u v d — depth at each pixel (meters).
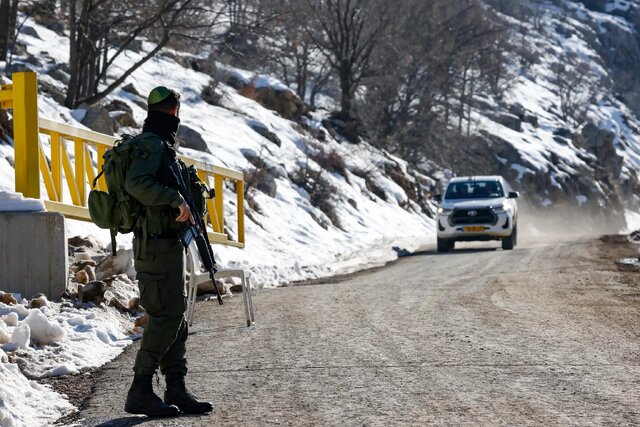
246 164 49.75
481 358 12.29
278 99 73.81
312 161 61.62
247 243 36.50
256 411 9.58
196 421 9.23
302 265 36.03
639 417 8.76
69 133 20.38
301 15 81.19
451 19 98.00
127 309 17.39
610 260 31.19
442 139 101.06
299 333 15.02
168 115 9.50
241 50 76.94
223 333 15.39
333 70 100.44
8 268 17.02
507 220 42.81
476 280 24.58
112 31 47.66
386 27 88.00
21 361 12.47
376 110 95.00
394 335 14.51
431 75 95.25
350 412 9.35
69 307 16.45
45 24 58.47
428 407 9.45
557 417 8.83
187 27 45.66
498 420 8.76
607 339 13.82
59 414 10.04
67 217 20.14
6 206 17.19
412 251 47.66
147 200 9.06
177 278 9.45
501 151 159.12
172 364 9.70
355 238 49.94
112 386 11.37
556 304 18.55
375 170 74.25
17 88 18.28
